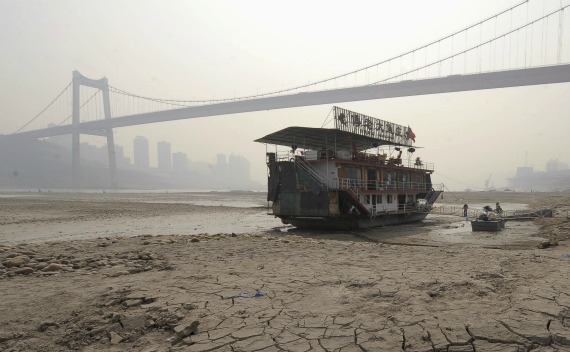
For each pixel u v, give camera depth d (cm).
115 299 745
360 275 926
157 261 1195
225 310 668
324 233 2842
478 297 718
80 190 17600
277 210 3078
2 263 1195
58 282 931
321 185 2828
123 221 3838
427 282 832
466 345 507
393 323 591
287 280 887
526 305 652
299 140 3194
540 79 9044
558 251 1473
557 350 493
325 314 639
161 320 628
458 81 9694
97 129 18438
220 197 11481
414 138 4322
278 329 578
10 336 592
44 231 2934
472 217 4375
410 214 3706
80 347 561
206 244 1631
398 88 10481
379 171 3375
